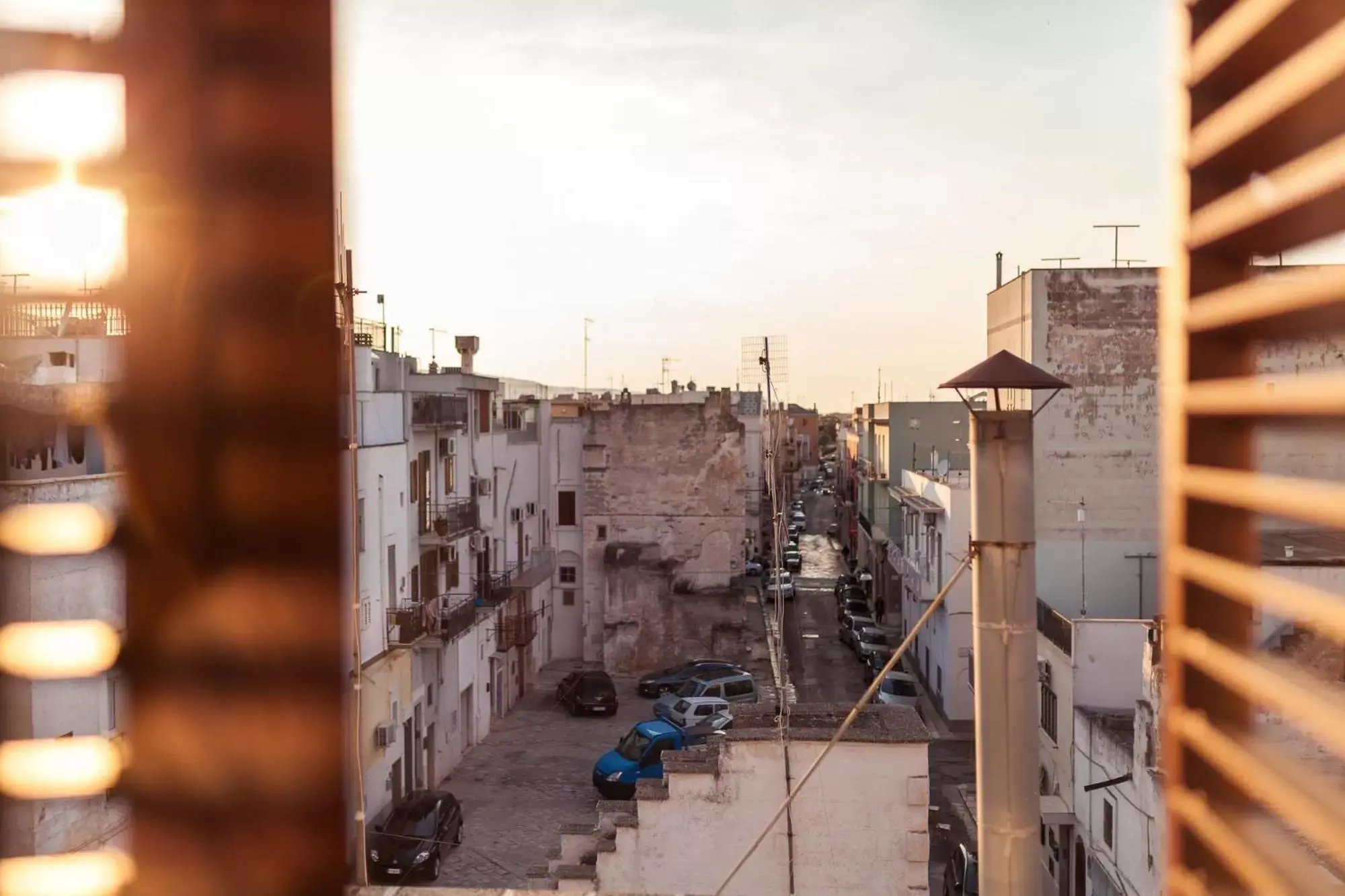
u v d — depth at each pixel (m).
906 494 38.78
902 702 31.45
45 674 2.35
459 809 21.69
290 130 2.38
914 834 10.80
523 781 25.88
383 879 18.80
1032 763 5.72
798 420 152.50
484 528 32.12
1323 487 1.98
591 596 37.97
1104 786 16.70
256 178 2.38
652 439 37.25
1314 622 2.04
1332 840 1.91
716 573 37.00
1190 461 2.37
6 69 2.21
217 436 2.42
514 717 31.95
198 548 2.42
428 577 27.52
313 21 2.38
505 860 20.77
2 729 2.32
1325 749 2.00
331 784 2.45
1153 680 14.40
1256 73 2.08
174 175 2.37
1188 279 2.34
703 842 11.03
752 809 10.99
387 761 21.20
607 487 37.50
